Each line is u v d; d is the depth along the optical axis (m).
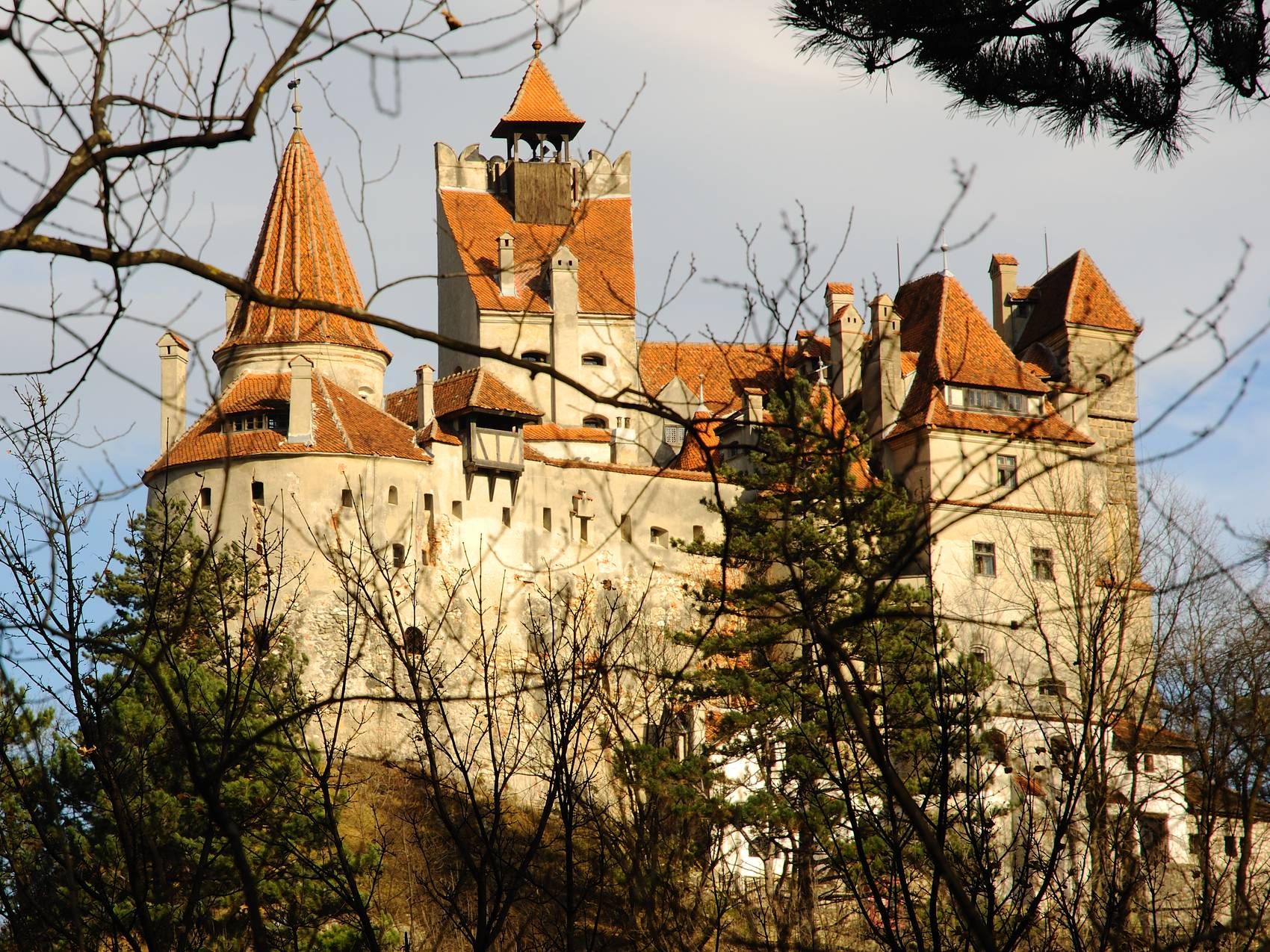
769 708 146.62
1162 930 75.25
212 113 34.59
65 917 58.62
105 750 49.84
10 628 48.62
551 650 61.59
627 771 61.81
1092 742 75.31
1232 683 90.44
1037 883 86.75
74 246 32.25
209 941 85.25
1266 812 85.06
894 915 49.97
